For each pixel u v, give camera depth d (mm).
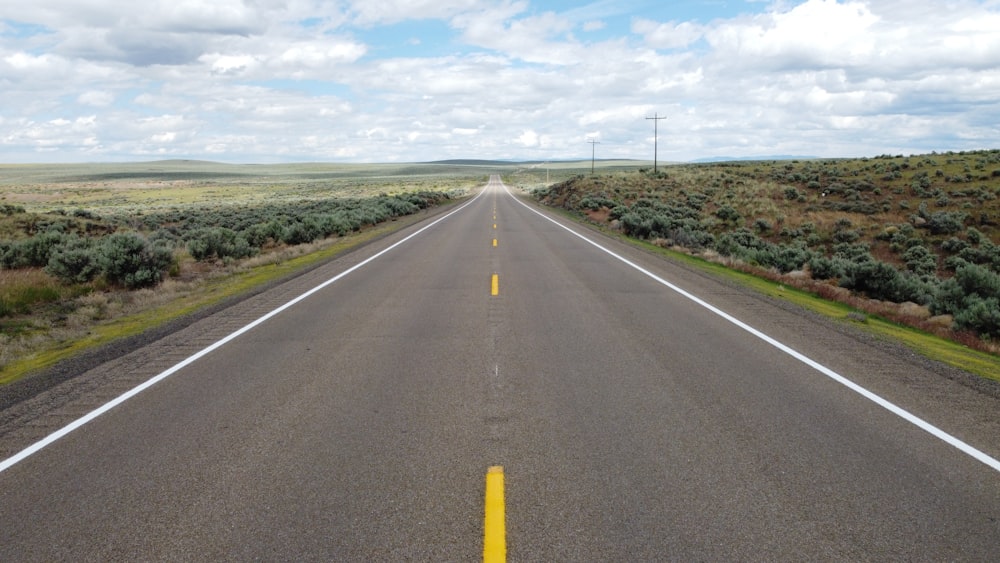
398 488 4230
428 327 9359
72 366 7426
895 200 44344
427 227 30750
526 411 5734
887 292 18391
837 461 4668
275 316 10320
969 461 4688
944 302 14602
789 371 7094
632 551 3461
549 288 12977
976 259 31359
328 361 7520
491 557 3387
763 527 3725
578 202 51656
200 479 4414
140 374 7078
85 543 3621
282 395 6266
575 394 6223
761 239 35406
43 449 4996
